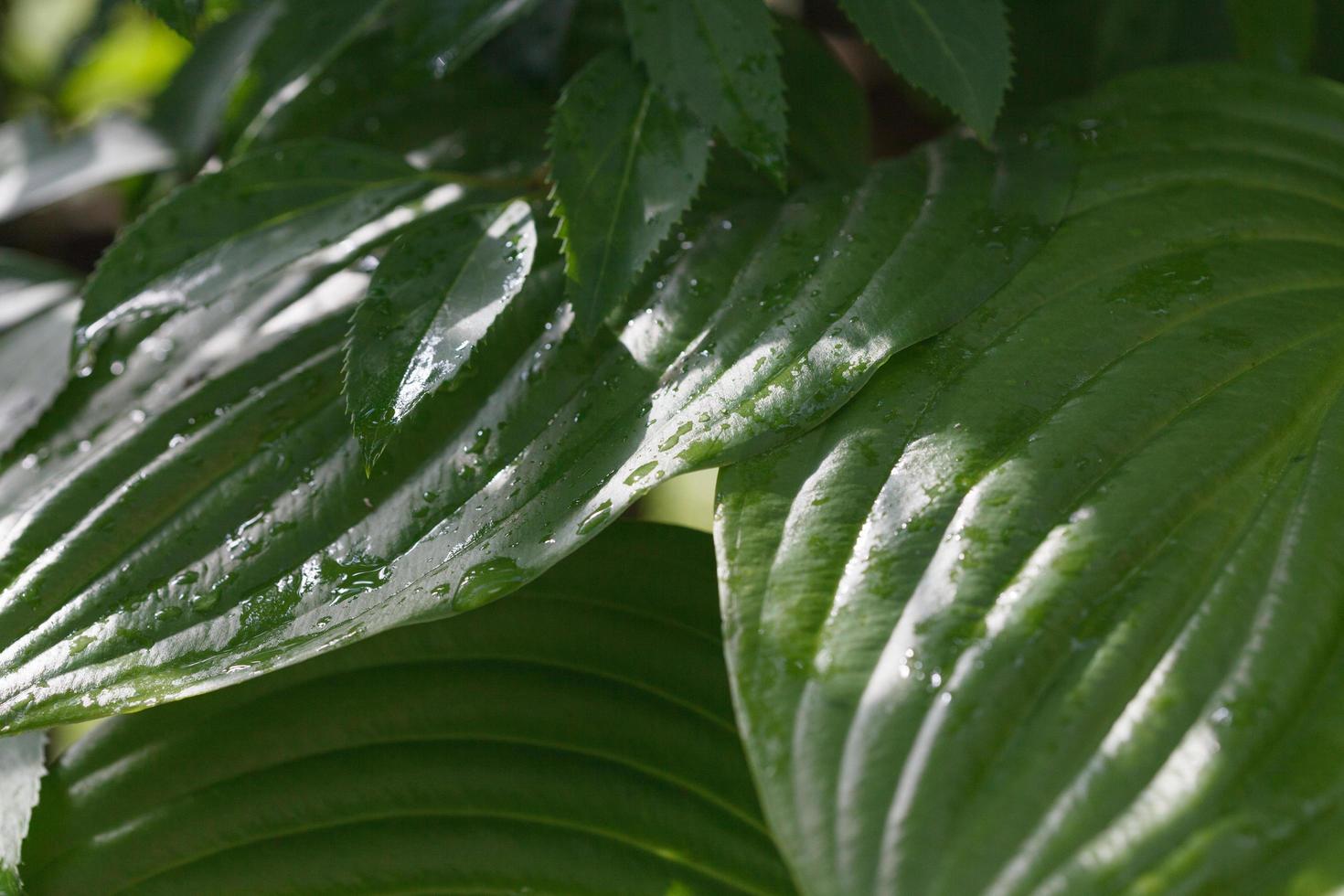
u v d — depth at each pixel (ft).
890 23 3.23
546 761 3.15
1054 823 2.82
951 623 2.90
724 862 3.11
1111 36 3.74
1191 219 3.15
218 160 3.57
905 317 3.08
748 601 2.93
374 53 3.59
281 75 3.47
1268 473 2.97
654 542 3.20
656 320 3.16
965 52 3.22
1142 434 2.99
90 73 4.98
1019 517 2.95
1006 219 3.17
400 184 3.29
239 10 3.70
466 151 3.52
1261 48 3.51
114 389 3.34
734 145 3.20
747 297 3.15
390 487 3.11
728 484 3.01
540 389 3.13
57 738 4.33
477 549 3.04
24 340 3.43
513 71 3.64
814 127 3.55
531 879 3.13
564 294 3.20
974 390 3.04
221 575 3.09
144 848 3.15
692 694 3.15
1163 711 2.86
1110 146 3.24
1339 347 3.05
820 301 3.12
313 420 3.18
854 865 2.81
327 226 3.26
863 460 3.01
